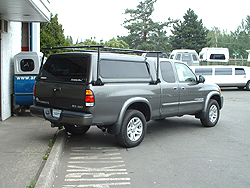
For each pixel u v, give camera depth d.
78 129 7.15
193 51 25.38
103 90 5.46
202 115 8.27
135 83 6.19
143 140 6.96
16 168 4.55
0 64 7.93
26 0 6.49
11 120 8.17
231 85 20.64
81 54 5.50
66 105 5.57
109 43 27.59
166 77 7.08
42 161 4.89
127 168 5.05
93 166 5.12
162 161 5.45
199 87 8.04
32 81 8.49
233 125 8.95
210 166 5.23
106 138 7.05
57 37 19.81
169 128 8.41
